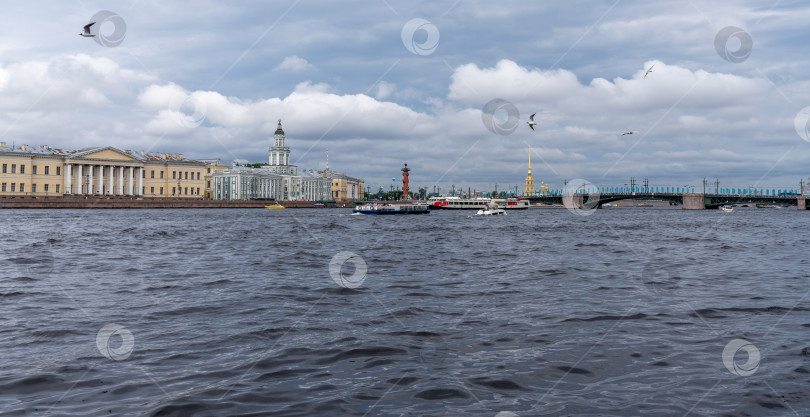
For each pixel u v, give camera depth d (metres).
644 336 9.48
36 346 8.76
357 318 11.07
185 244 31.94
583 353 8.45
